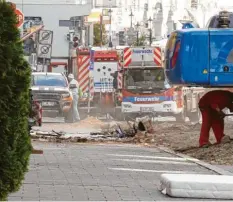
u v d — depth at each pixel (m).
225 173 20.33
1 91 11.93
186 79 28.14
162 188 16.80
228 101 28.52
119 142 32.22
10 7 12.10
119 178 18.97
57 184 17.44
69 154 24.89
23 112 12.23
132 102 53.47
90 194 16.14
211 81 28.17
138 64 53.56
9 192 12.33
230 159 24.39
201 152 26.56
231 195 16.14
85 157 23.97
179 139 32.38
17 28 12.15
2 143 11.98
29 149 12.49
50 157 23.55
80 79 64.38
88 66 64.75
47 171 19.77
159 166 22.02
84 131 39.38
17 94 12.09
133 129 34.91
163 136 33.69
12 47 12.01
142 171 20.59
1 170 12.00
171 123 46.72
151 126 35.34
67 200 15.23
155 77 53.59
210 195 16.14
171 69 28.84
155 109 53.28
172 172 20.50
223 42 28.12
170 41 29.20
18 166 12.17
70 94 52.03
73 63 74.50
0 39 11.95
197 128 38.59
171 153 26.42
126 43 128.25
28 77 12.22
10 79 11.98
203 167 21.94
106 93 62.03
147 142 32.09
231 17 28.69
